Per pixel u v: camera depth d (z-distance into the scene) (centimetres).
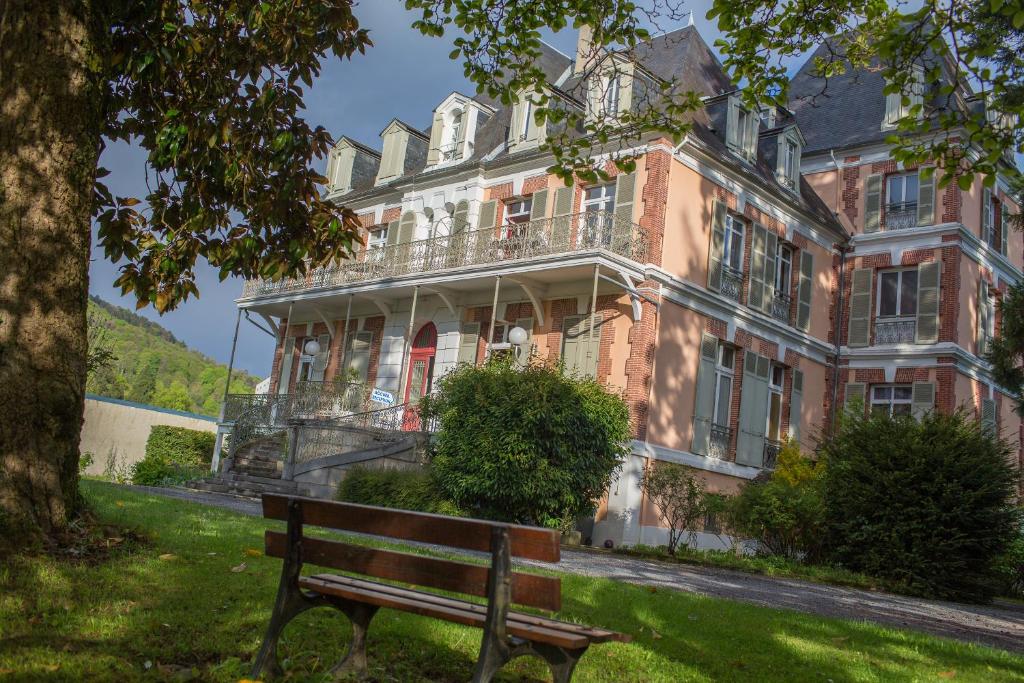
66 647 430
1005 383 1767
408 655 491
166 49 842
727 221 2248
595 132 1005
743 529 1633
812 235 2542
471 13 977
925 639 765
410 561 410
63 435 647
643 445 1933
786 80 977
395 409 2183
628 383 1978
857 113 2795
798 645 654
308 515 447
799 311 2456
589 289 2105
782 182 2492
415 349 2541
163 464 2262
